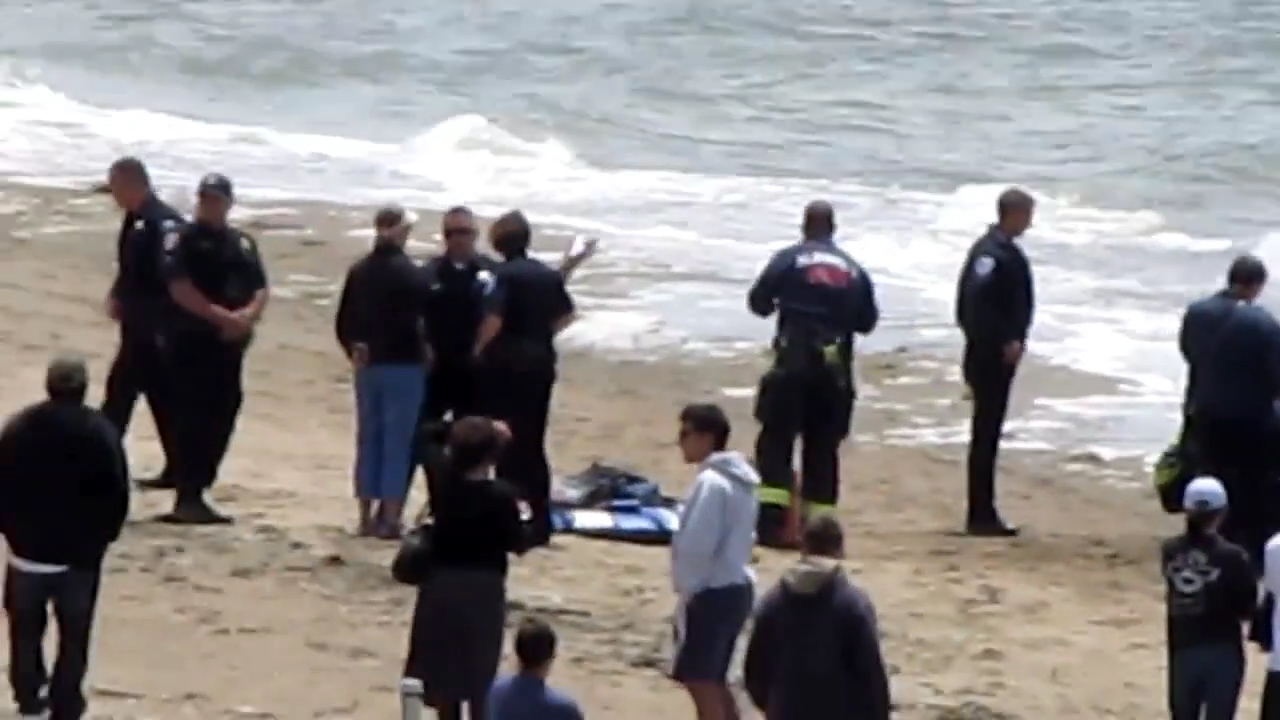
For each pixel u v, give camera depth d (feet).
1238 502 188.03
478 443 131.34
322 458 226.38
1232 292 189.98
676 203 384.68
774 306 198.80
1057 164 444.55
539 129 470.80
